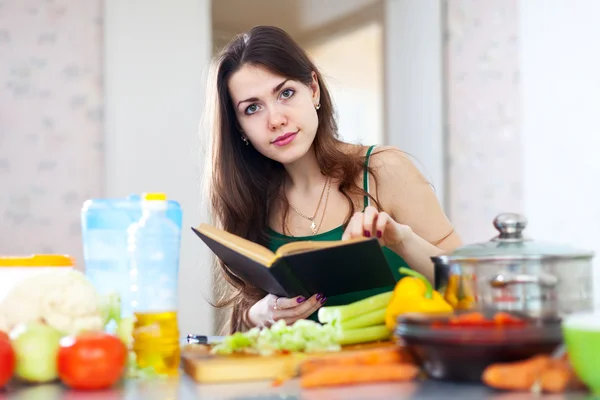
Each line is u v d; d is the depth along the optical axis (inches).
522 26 163.0
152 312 51.2
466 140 175.9
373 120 197.0
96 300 51.9
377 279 63.4
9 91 152.6
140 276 51.6
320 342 54.2
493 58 171.0
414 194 87.6
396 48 187.2
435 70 178.5
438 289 55.4
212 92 86.6
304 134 79.4
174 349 51.2
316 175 90.0
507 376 40.3
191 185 159.8
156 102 158.4
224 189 88.7
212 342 63.1
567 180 154.6
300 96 79.0
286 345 53.4
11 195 151.8
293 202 90.8
